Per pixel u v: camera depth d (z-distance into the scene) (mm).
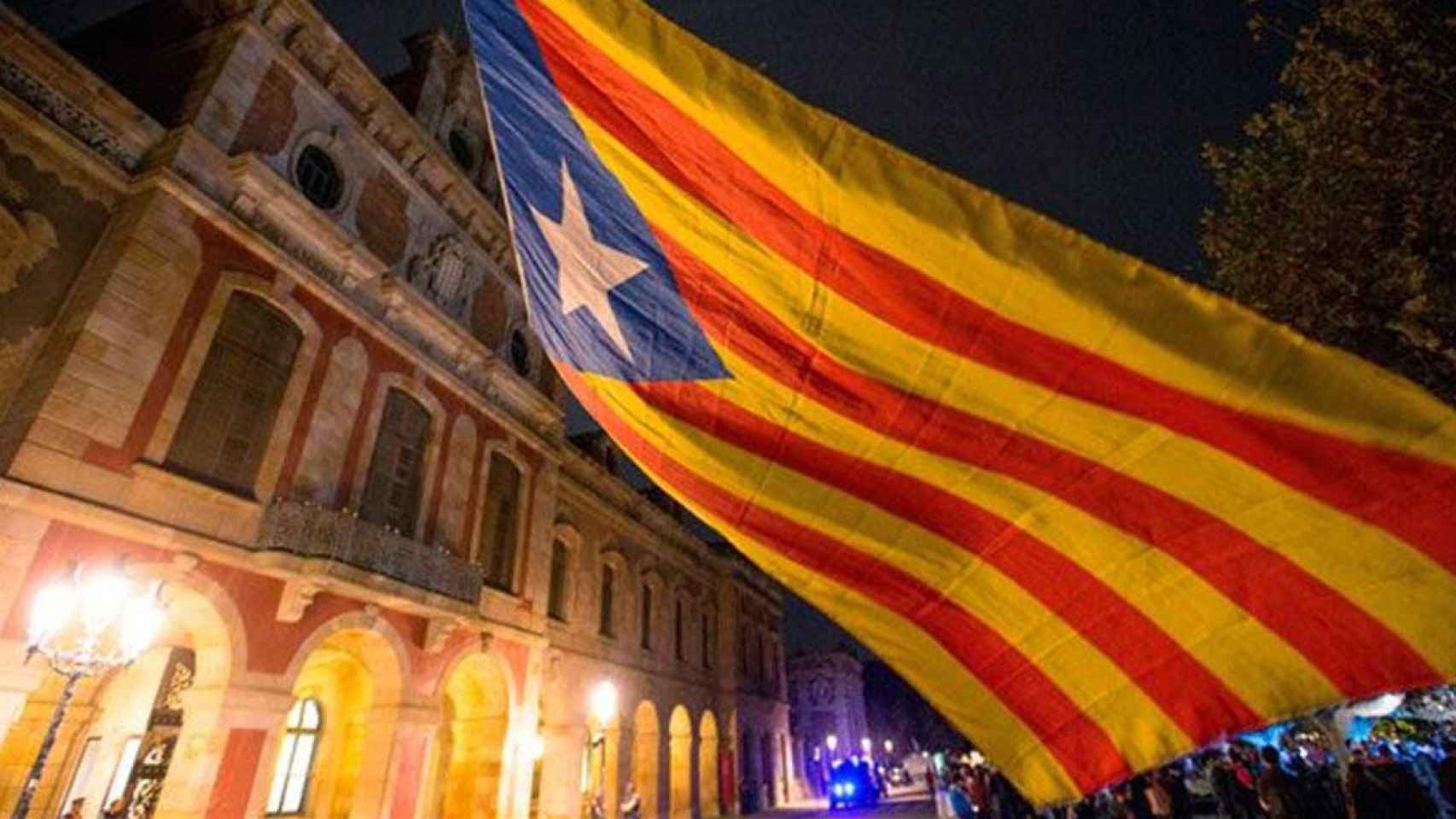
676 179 2543
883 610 2846
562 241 3385
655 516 29562
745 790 33906
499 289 19281
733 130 2189
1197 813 15875
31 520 8820
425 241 16609
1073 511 2113
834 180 1978
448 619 14953
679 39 2301
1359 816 8891
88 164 10516
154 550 10141
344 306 13898
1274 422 1542
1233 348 1521
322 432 13102
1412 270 6422
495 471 18516
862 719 69000
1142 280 1604
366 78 14852
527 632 17953
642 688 25391
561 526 22359
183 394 10836
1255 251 8297
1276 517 1687
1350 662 1685
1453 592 1497
